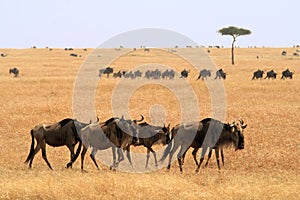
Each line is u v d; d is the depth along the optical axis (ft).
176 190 103.55
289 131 187.21
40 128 133.18
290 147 159.94
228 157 148.66
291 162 139.95
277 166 136.87
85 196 97.66
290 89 359.25
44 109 242.78
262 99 299.17
